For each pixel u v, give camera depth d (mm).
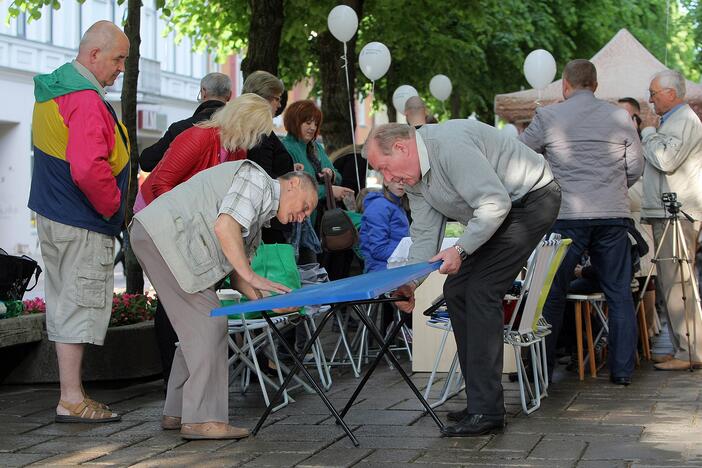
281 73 22641
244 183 6109
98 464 5707
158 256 6238
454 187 6125
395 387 8203
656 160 9086
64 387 6902
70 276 6891
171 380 6609
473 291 6324
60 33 30156
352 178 12648
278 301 5340
